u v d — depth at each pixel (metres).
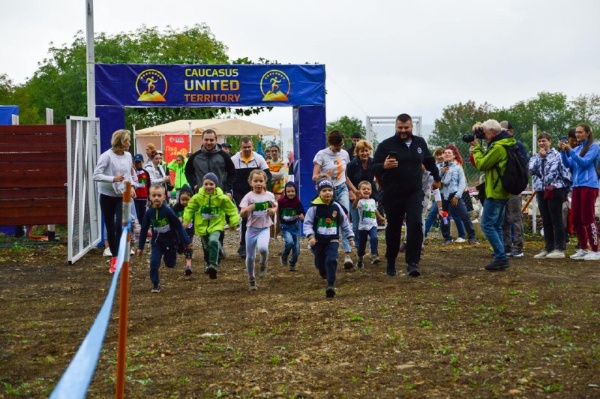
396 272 11.98
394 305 9.15
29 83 62.03
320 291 10.51
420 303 9.23
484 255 14.62
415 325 8.10
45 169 17.56
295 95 18.91
